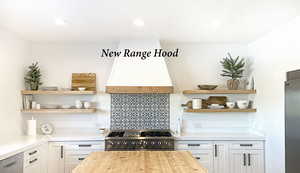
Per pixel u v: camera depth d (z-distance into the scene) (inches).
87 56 195.0
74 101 193.5
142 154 118.7
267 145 166.2
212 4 116.6
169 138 166.9
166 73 179.3
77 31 161.0
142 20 139.5
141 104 193.5
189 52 195.8
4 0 110.4
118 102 193.6
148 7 120.0
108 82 177.8
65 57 194.4
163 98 193.8
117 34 168.2
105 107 193.5
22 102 180.9
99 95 193.6
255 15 131.2
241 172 171.9
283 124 145.0
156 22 143.1
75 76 193.6
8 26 149.5
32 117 181.6
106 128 192.7
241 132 193.2
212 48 195.8
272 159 159.2
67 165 167.8
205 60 195.3
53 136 172.4
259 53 177.6
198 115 194.9
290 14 129.3
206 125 194.4
